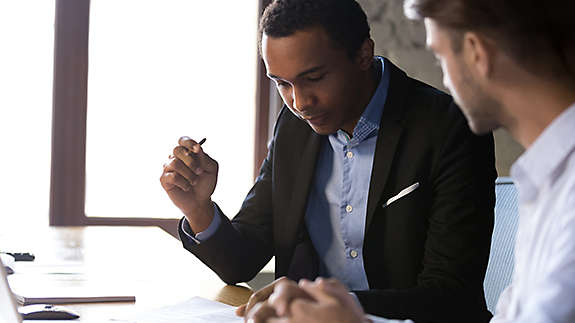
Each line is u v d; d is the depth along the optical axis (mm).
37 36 3562
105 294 1521
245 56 3775
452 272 1512
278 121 1880
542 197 820
